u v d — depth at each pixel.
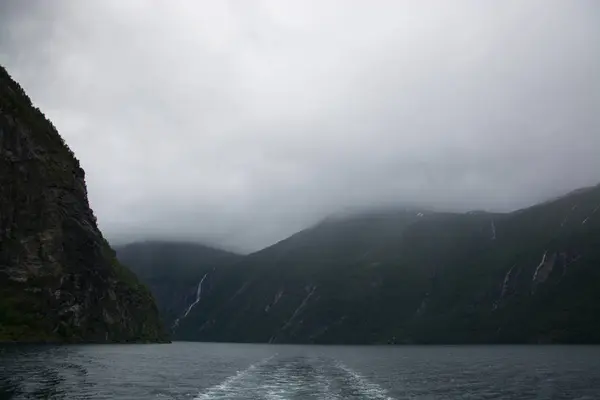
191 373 68.38
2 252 134.75
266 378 64.50
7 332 123.62
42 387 46.22
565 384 61.31
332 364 101.81
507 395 50.72
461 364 108.06
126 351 119.50
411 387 57.47
